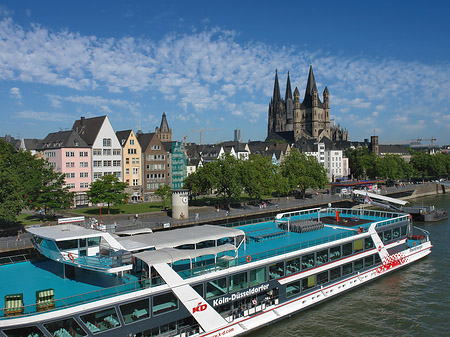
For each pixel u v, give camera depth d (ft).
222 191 232.53
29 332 61.05
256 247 101.19
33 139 351.46
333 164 548.31
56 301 63.93
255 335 88.02
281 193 310.65
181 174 198.18
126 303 68.18
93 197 205.16
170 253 75.10
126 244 80.28
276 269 91.61
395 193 342.23
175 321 74.69
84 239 77.41
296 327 91.50
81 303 64.03
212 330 79.25
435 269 131.13
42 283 75.82
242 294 84.33
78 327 63.77
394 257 125.59
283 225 121.49
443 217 235.20
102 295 67.10
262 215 228.63
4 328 58.85
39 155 273.13
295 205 255.91
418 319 96.07
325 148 549.95
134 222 183.73
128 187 291.38
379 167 431.43
